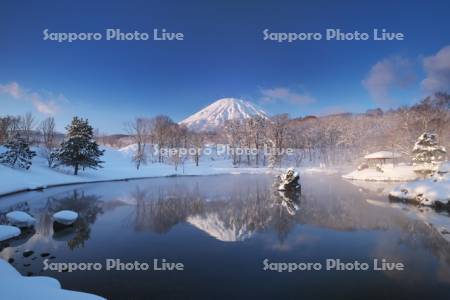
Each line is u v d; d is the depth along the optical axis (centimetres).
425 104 5962
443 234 1537
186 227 1738
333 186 3906
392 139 6444
